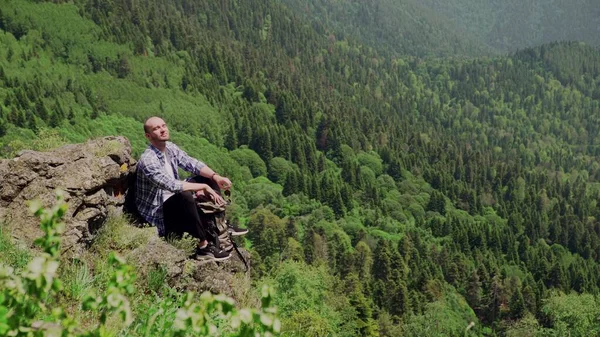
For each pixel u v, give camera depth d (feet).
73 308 15.75
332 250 399.65
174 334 8.27
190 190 23.24
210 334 8.55
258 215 421.59
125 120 652.07
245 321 7.75
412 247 466.29
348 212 561.02
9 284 7.37
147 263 20.65
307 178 594.24
